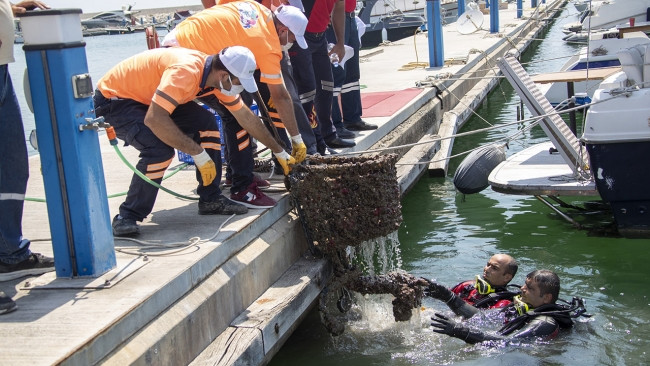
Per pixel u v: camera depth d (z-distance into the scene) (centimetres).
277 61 578
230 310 488
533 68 2161
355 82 929
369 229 580
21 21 420
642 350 532
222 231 521
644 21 1648
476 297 621
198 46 564
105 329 368
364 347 561
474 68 1827
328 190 574
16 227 448
